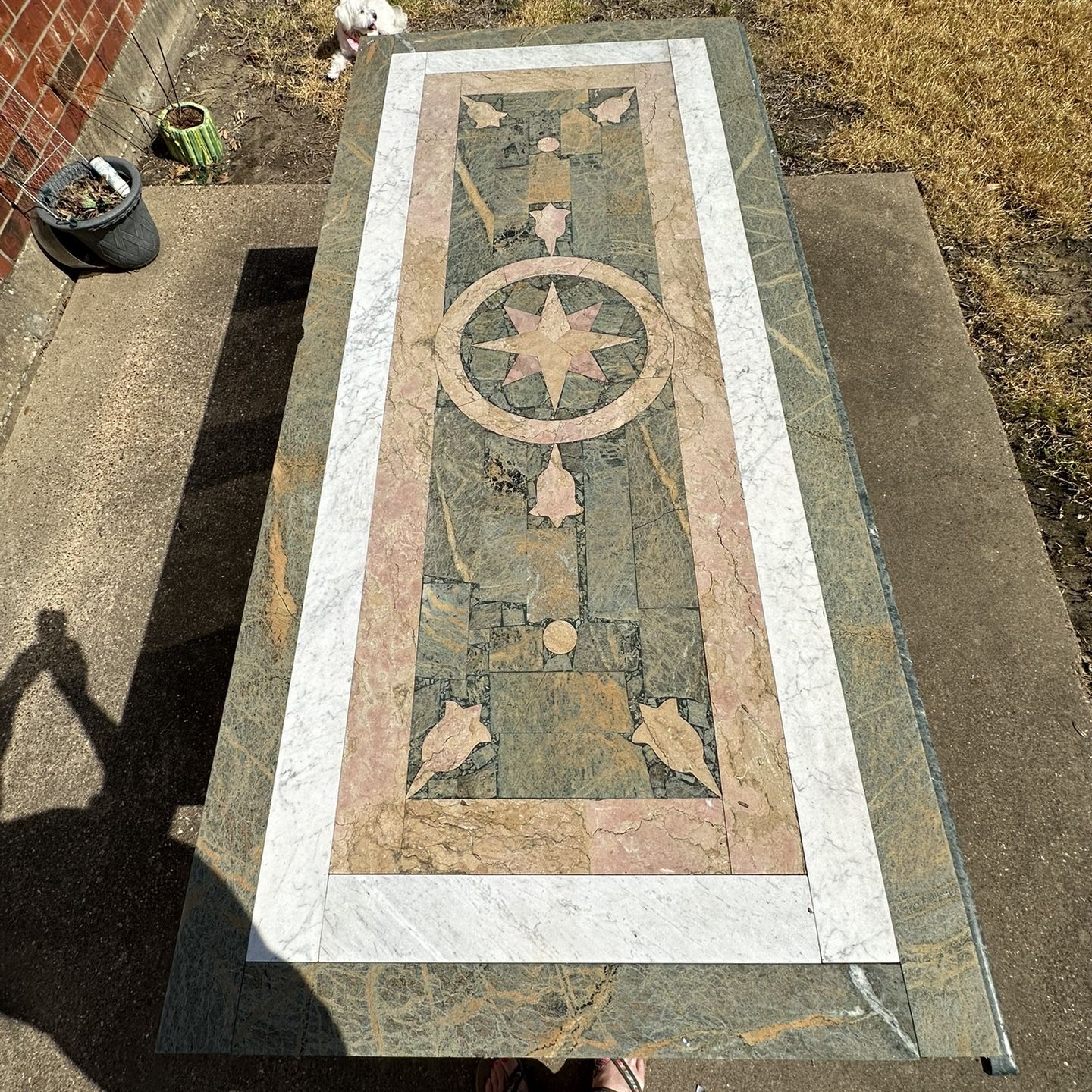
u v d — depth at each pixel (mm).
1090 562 3369
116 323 4215
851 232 4289
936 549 3348
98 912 2762
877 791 2014
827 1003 1780
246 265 4383
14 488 3711
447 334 2842
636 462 2545
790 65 5133
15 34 4043
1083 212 4316
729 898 1905
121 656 3258
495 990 1817
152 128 5012
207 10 5582
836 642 2217
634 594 2320
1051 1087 2416
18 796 2969
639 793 2043
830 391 2637
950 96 4801
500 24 5453
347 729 2162
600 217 3090
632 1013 1783
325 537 2463
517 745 2119
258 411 3889
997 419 3650
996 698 3020
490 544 2428
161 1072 2512
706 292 2883
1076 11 5102
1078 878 2688
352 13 4883
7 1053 2539
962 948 1825
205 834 2025
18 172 4098
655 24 3701
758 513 2432
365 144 3375
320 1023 1795
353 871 1975
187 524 3582
